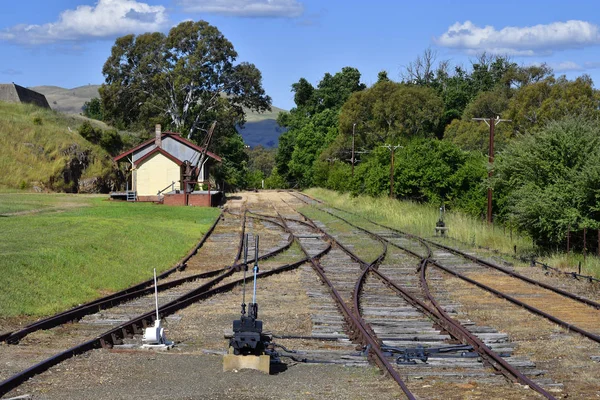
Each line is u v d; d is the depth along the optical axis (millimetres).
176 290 19156
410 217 41062
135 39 91375
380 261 25328
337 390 9727
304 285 20078
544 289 19266
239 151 111062
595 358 11633
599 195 24891
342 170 76125
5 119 70938
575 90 68188
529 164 28141
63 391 9266
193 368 10891
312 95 127750
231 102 92438
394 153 54875
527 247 28719
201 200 56938
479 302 17297
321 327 14219
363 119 93062
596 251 25922
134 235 27734
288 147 126750
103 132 78000
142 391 9469
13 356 11000
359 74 125812
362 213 49062
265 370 10766
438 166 48531
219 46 90125
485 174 46312
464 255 26609
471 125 81375
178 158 69188
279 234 36656
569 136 27688
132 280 20562
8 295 15297
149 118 89875
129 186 75938
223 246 30844
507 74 95812
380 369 10852
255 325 10930
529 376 10484
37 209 40594
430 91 93812
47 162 67500
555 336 13367
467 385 9922
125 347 12242
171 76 88500
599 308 16250
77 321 14570
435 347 12266
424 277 21312
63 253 20125
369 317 15258
